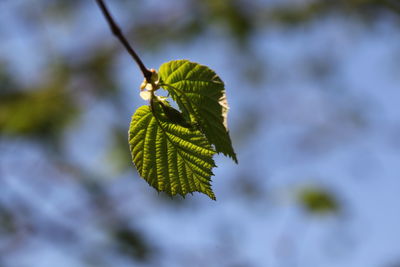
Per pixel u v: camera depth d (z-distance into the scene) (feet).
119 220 26.32
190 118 6.99
